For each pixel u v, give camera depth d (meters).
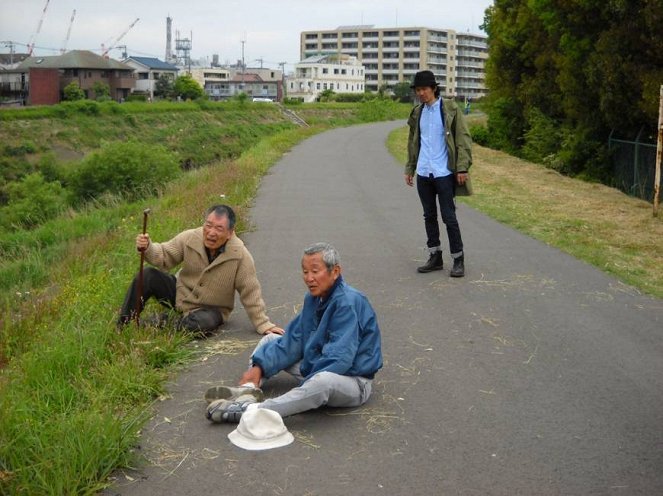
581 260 9.01
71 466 3.82
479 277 8.19
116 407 4.70
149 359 5.43
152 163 28.73
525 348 5.95
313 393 4.50
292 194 15.56
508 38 29.14
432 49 152.75
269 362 4.87
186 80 104.06
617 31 17.72
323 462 4.11
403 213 12.98
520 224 11.37
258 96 137.62
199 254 6.15
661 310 7.01
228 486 3.87
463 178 7.99
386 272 8.48
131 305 6.05
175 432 4.47
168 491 3.81
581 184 17.05
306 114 80.50
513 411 4.77
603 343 6.07
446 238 10.52
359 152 28.03
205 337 6.14
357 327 4.65
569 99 21.53
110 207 21.11
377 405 4.85
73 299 7.25
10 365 5.60
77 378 5.04
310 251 4.63
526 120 28.44
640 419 4.66
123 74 94.06
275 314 6.93
